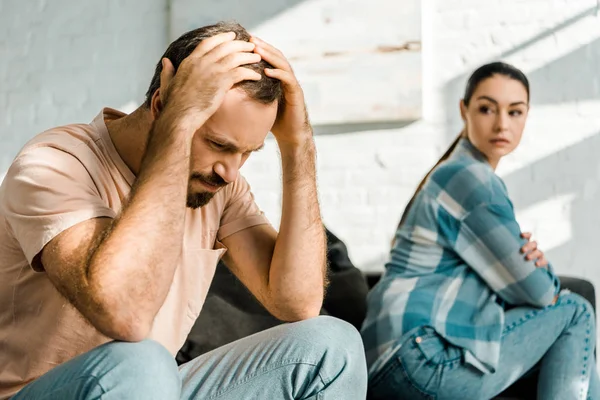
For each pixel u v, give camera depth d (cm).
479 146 282
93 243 140
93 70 399
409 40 357
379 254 363
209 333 254
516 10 353
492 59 354
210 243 179
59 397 135
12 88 409
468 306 250
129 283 136
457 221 256
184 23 382
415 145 361
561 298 253
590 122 345
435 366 242
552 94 349
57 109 403
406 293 255
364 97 362
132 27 394
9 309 155
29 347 154
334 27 365
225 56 151
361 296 284
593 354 252
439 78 360
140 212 140
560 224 346
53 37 405
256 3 374
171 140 145
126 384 133
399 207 361
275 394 156
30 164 150
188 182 156
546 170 348
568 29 348
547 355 251
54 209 145
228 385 157
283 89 167
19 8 411
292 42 370
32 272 153
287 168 177
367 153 366
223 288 265
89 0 400
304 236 176
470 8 357
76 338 153
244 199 185
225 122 151
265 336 161
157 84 161
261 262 180
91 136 161
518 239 251
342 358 155
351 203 367
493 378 243
